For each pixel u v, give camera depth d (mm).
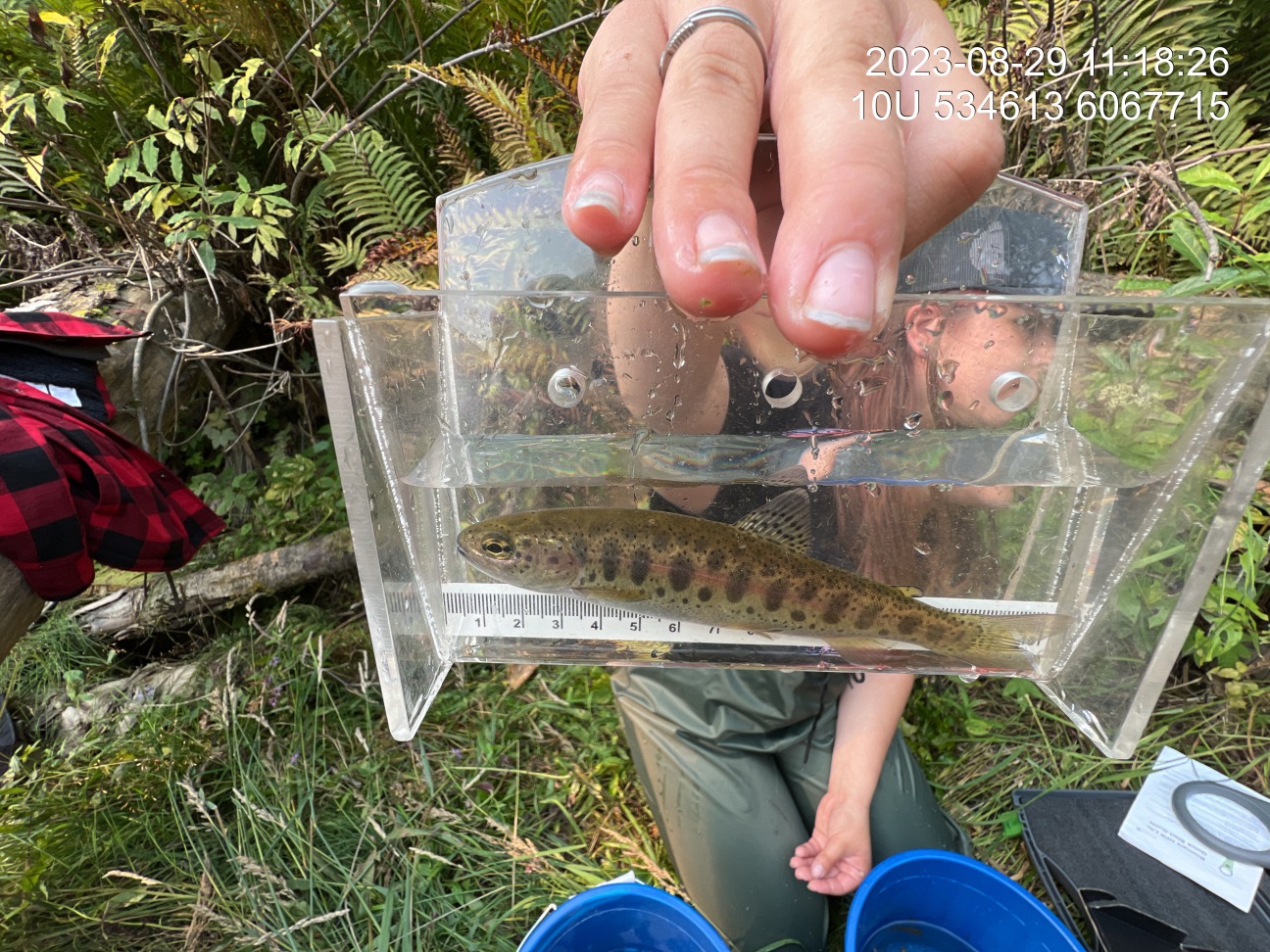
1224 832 357
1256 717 401
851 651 219
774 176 197
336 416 184
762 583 203
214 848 381
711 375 184
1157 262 424
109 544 354
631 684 398
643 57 189
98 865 367
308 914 344
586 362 186
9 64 517
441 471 188
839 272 152
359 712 450
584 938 311
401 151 536
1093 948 341
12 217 543
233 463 607
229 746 404
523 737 440
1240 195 366
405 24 539
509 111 454
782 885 354
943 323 177
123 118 528
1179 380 175
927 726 429
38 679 477
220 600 514
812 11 171
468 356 186
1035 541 196
